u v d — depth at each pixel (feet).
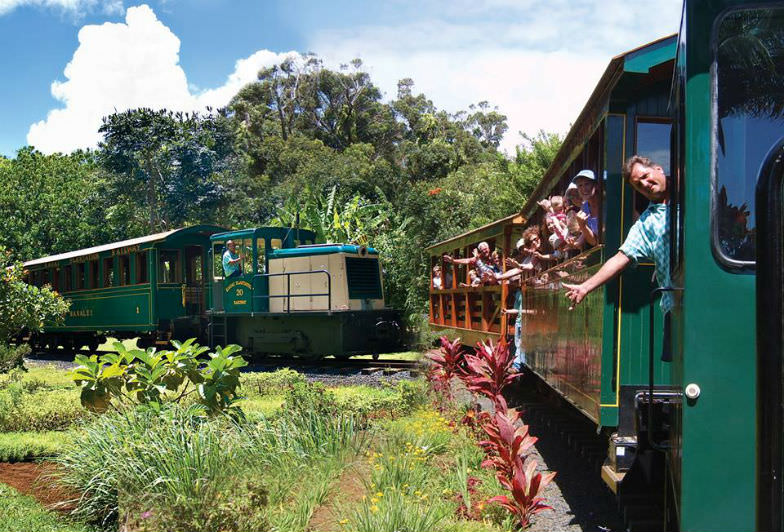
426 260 77.20
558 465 23.50
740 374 10.16
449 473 20.13
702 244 10.31
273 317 58.18
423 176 155.43
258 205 127.85
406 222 82.43
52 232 124.98
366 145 205.87
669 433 13.33
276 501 17.90
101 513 18.04
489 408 31.30
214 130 134.72
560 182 24.61
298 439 22.20
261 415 23.26
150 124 128.36
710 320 10.23
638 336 16.33
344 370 48.67
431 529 15.96
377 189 92.58
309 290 55.98
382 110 233.76
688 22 10.59
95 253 75.20
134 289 69.15
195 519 15.10
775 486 7.85
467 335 44.70
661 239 12.78
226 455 19.61
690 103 10.48
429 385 32.12
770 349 7.98
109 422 21.52
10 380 41.14
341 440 22.72
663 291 12.73
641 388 16.26
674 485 11.32
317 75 232.53
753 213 10.27
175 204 128.77
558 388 22.89
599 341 16.70
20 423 28.48
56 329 83.20
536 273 29.55
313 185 130.62
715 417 10.15
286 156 187.62
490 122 256.52
